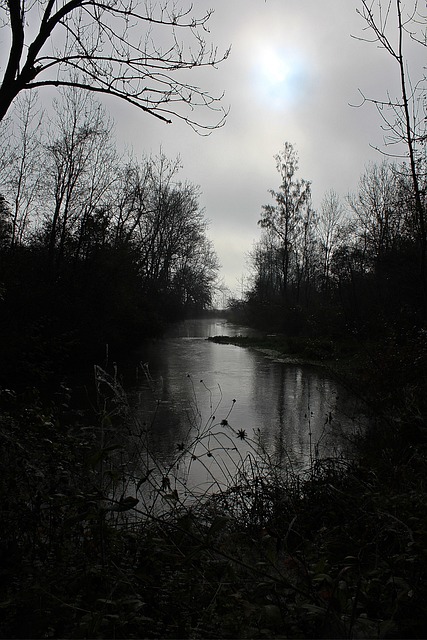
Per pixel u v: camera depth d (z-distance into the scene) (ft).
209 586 11.11
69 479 13.51
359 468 18.94
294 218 157.58
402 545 12.08
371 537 13.73
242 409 41.55
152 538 11.91
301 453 27.25
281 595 10.43
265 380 59.06
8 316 53.36
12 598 10.17
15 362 46.80
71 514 12.80
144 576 10.64
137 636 9.36
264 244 200.23
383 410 27.43
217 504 16.75
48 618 9.80
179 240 170.30
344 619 9.55
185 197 170.40
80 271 82.89
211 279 260.21
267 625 9.63
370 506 15.10
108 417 14.28
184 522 11.88
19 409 14.85
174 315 189.98
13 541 12.23
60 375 56.34
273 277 216.13
